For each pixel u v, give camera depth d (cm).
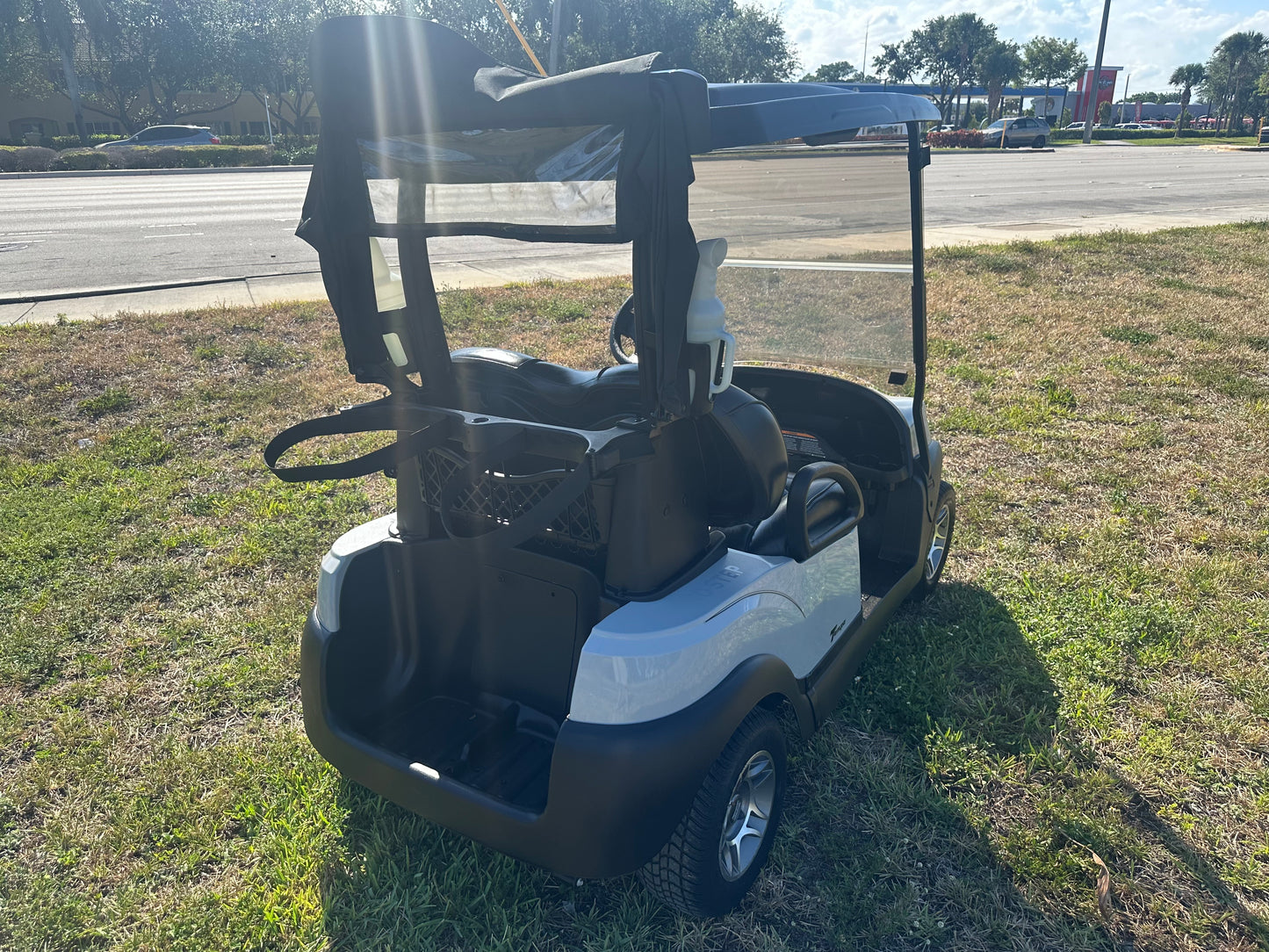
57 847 247
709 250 183
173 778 272
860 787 270
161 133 3500
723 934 220
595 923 221
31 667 327
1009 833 252
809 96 214
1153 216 1602
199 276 985
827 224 299
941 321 865
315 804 259
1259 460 529
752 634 217
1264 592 385
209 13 4684
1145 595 379
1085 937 218
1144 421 597
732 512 223
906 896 229
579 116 169
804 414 344
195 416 590
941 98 7156
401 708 249
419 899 224
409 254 215
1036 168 2852
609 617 199
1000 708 305
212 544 423
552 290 903
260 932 219
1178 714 303
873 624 303
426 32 186
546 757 229
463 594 241
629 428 186
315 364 692
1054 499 479
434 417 199
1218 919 226
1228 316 878
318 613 237
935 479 347
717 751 199
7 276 979
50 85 4697
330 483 490
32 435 557
